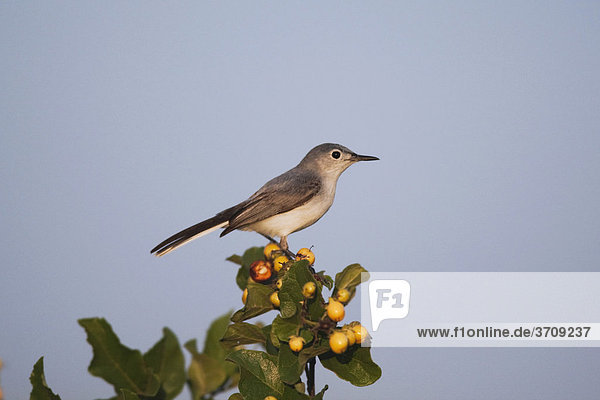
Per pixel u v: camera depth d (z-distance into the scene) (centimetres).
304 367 547
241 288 742
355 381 562
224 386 580
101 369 500
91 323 500
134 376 504
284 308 561
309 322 560
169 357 533
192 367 561
